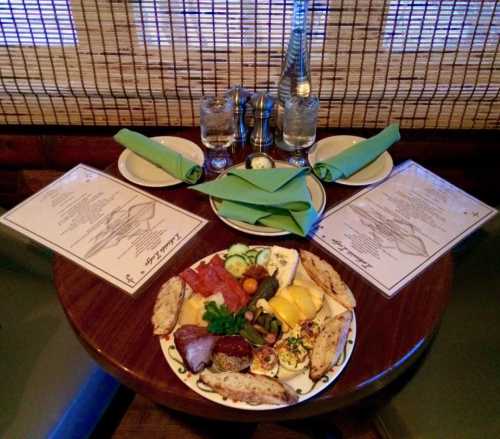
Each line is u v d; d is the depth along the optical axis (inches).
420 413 31.2
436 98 44.6
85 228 31.5
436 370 33.3
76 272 28.7
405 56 42.5
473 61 42.7
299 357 23.5
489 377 32.9
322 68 43.3
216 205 32.9
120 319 26.1
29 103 45.7
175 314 25.6
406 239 31.0
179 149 38.5
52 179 51.4
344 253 29.9
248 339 24.3
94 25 41.1
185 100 45.1
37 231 31.2
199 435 45.9
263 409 22.1
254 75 43.7
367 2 39.5
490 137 47.3
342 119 46.1
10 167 50.6
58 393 32.3
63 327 36.5
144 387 23.5
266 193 31.5
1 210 40.2
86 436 34.8
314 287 27.0
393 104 45.1
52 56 42.9
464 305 37.9
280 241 30.9
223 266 28.0
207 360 23.6
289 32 41.2
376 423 33.7
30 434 30.2
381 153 37.7
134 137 37.3
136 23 40.9
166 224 31.9
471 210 33.3
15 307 38.6
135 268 28.9
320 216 32.4
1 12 40.5
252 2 39.7
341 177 35.4
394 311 26.6
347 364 24.0
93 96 45.0
